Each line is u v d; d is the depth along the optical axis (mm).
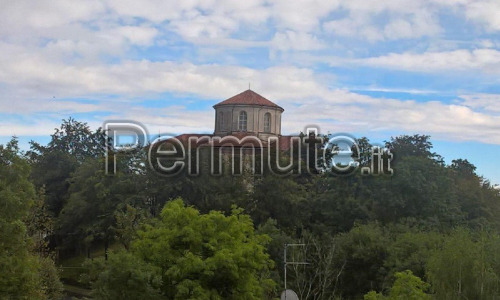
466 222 64562
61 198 83375
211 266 26984
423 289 32094
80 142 104000
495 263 29984
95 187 68875
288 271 49719
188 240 28109
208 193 64562
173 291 27297
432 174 65938
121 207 64250
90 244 71250
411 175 63344
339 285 49031
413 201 63094
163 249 28078
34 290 32000
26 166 31875
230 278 27766
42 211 61719
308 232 59469
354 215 62156
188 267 26828
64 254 76625
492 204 79875
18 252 30312
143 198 65688
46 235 73562
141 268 26203
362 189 65062
